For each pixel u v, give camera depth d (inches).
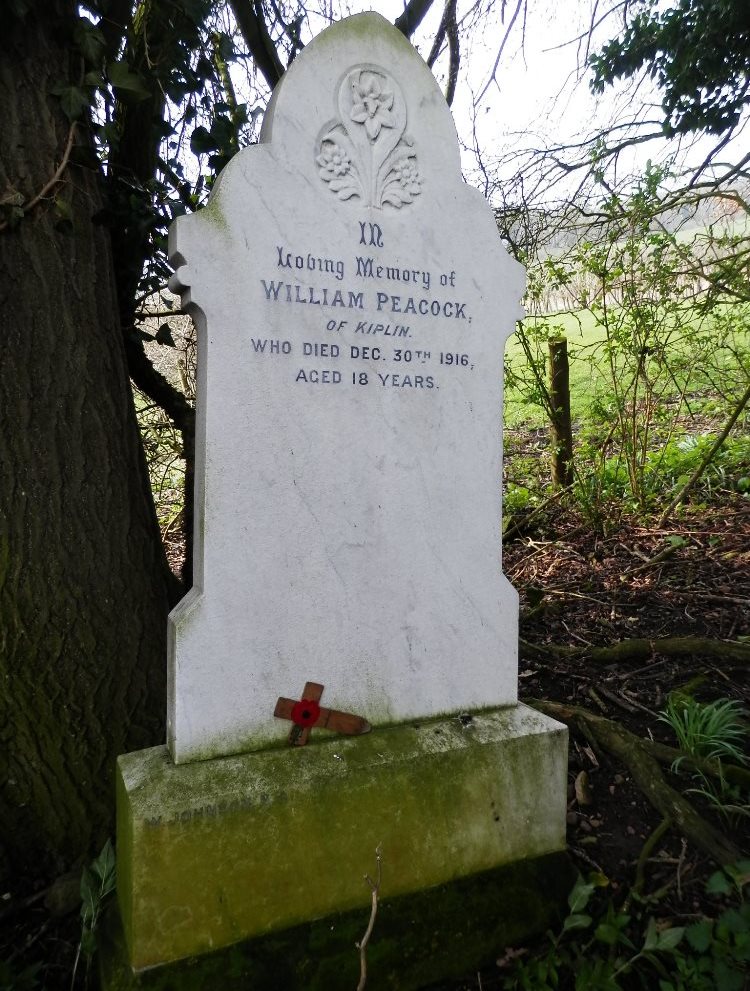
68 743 47.6
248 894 39.7
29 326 45.6
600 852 48.8
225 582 41.5
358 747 43.9
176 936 38.3
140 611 51.0
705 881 45.6
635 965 40.6
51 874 47.6
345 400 44.1
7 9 43.6
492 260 48.0
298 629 43.5
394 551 45.9
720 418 133.3
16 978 38.6
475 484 48.2
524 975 39.7
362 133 43.7
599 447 116.3
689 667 68.6
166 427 95.7
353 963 39.9
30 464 45.9
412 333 45.8
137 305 62.4
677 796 50.7
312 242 42.6
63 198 46.9
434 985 40.8
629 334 105.2
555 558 99.7
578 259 101.5
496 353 48.4
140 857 37.4
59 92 45.5
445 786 44.3
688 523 101.9
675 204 99.7
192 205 63.9
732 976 37.6
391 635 46.1
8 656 45.6
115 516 49.7
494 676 49.4
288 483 42.8
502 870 45.6
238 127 67.2
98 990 38.9
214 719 41.7
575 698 65.9
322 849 41.3
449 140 46.3
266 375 41.9
